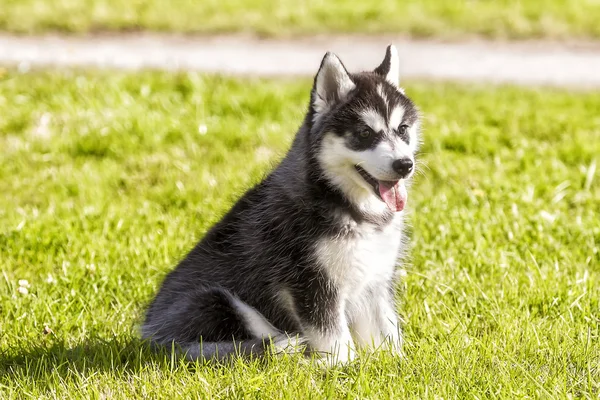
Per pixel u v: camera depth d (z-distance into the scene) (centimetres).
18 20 2645
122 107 1759
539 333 863
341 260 810
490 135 1680
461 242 1139
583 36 2756
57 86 1911
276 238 836
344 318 834
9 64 2245
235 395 737
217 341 823
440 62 2475
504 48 2636
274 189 862
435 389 753
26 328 903
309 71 2322
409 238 984
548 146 1627
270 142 1628
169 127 1662
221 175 1434
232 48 2539
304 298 816
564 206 1320
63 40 2545
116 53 2431
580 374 784
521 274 1030
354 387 753
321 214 815
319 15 2795
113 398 742
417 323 920
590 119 1833
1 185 1392
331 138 820
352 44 2606
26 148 1555
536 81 2312
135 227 1194
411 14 2830
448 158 1532
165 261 1076
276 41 2625
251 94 1911
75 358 834
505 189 1353
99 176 1427
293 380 761
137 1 2858
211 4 2880
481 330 900
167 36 2634
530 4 2967
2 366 829
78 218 1227
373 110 826
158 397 739
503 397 724
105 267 1047
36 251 1127
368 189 812
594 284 1016
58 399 743
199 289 848
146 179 1429
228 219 887
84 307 953
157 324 855
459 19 2805
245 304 845
